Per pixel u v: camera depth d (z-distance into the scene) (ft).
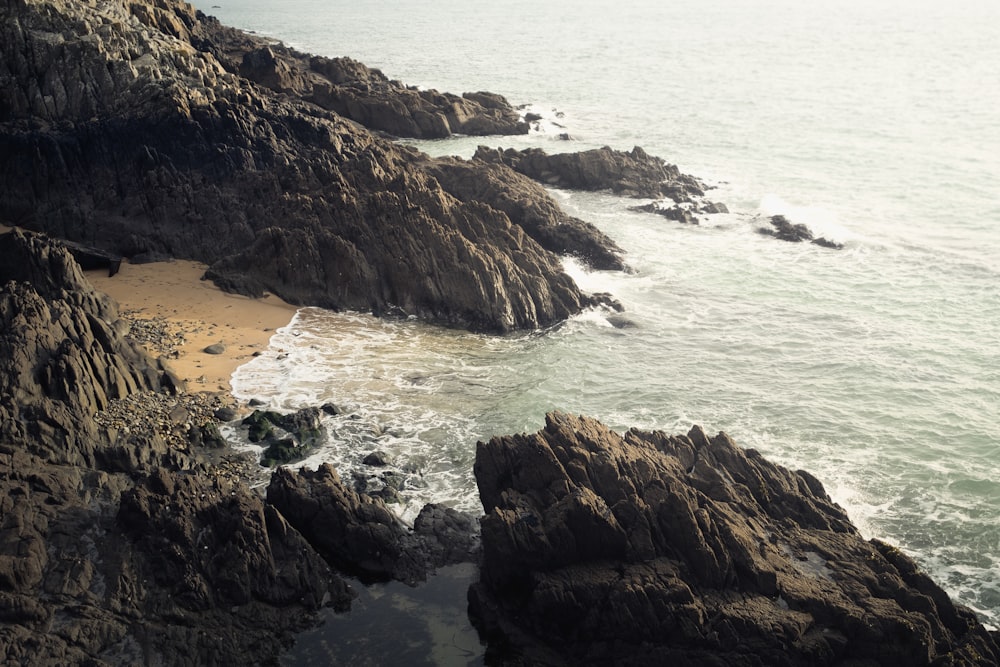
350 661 111.04
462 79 495.41
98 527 120.47
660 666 109.09
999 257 236.84
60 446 131.13
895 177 303.27
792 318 204.44
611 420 161.58
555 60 576.20
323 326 192.85
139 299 197.57
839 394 172.14
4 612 106.52
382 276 203.21
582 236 233.55
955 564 127.65
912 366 182.60
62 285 172.65
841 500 140.97
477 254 201.05
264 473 141.79
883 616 109.40
